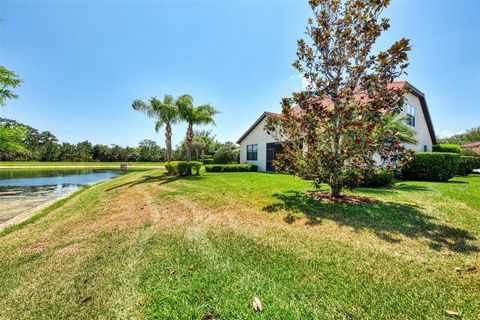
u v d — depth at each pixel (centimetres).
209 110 1931
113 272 273
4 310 210
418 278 240
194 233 401
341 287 228
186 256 310
